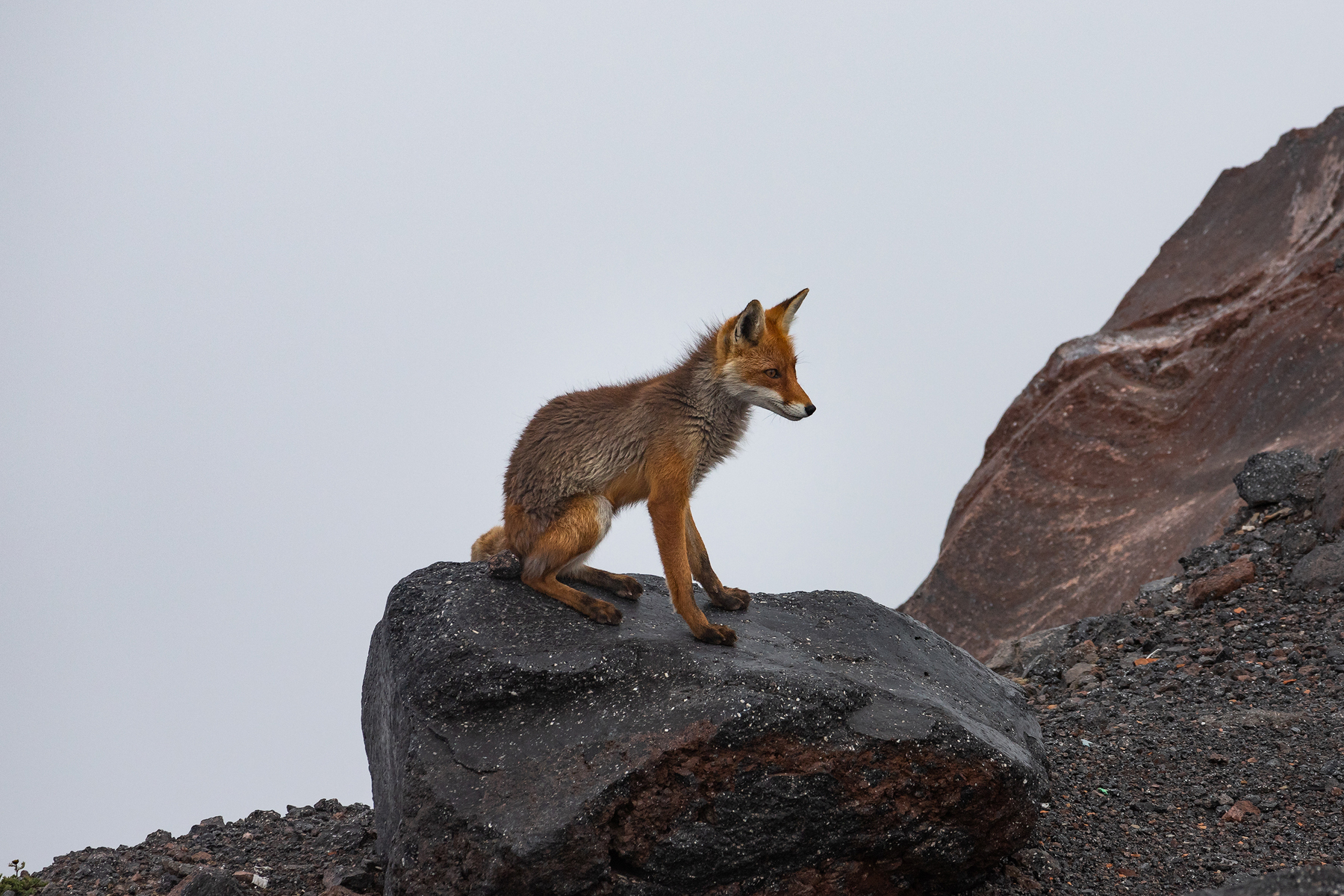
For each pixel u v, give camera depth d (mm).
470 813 8406
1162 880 9688
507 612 10156
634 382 11273
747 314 10742
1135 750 12500
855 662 10312
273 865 10984
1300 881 7184
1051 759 12383
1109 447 26734
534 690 9242
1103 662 16578
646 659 9445
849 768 8680
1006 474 27594
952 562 26578
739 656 9586
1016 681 17156
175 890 10055
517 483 10750
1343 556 16594
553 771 8586
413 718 9289
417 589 10570
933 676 10828
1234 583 17266
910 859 9078
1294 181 30234
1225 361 26344
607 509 10617
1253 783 11273
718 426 10953
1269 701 13484
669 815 8438
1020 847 9414
